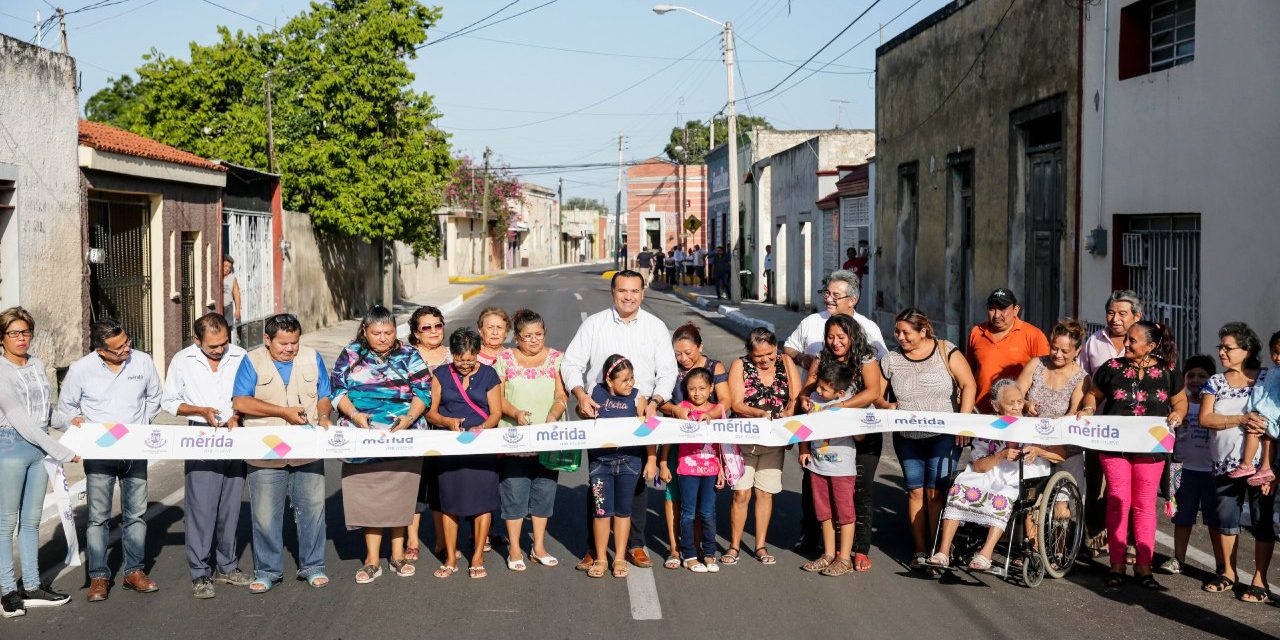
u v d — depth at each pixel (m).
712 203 50.47
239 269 19.64
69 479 9.62
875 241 21.73
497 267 69.38
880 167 21.19
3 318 6.43
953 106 17.14
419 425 7.17
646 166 62.00
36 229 12.34
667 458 7.42
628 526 7.16
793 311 29.55
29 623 6.23
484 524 7.13
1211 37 10.23
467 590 6.86
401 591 6.84
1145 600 6.66
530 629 6.10
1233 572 6.82
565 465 7.28
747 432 7.11
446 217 54.00
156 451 6.61
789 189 30.95
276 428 6.68
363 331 6.96
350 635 6.01
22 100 11.99
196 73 25.23
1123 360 7.11
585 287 43.31
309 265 24.80
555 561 7.39
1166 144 11.05
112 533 8.23
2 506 6.38
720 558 7.53
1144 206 11.49
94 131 15.02
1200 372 7.13
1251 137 9.66
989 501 6.85
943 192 17.72
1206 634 6.04
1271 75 9.37
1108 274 12.27
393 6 25.73
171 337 16.19
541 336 7.26
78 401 6.75
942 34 17.56
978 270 16.22
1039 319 14.40
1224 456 6.70
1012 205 14.92
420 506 7.64
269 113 23.72
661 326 7.49
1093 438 6.87
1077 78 12.95
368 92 25.00
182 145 25.05
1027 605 6.55
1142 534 6.94
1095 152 12.55
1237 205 9.88
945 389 7.26
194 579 6.72
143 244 15.72
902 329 7.23
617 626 6.14
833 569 7.16
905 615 6.35
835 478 7.14
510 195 67.25
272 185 21.86
